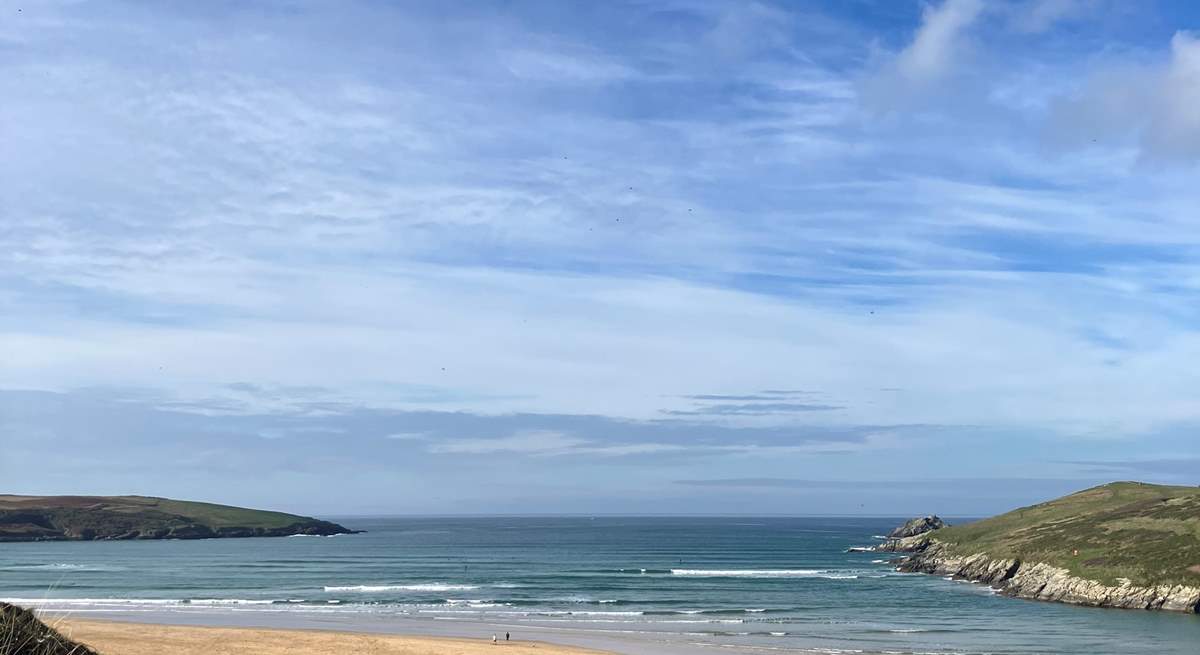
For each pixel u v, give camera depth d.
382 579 120.75
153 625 61.06
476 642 60.66
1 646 14.71
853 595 101.88
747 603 92.56
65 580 116.81
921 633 71.56
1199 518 104.31
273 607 84.25
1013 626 76.06
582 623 75.44
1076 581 97.19
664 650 61.69
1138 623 78.56
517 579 121.62
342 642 57.06
